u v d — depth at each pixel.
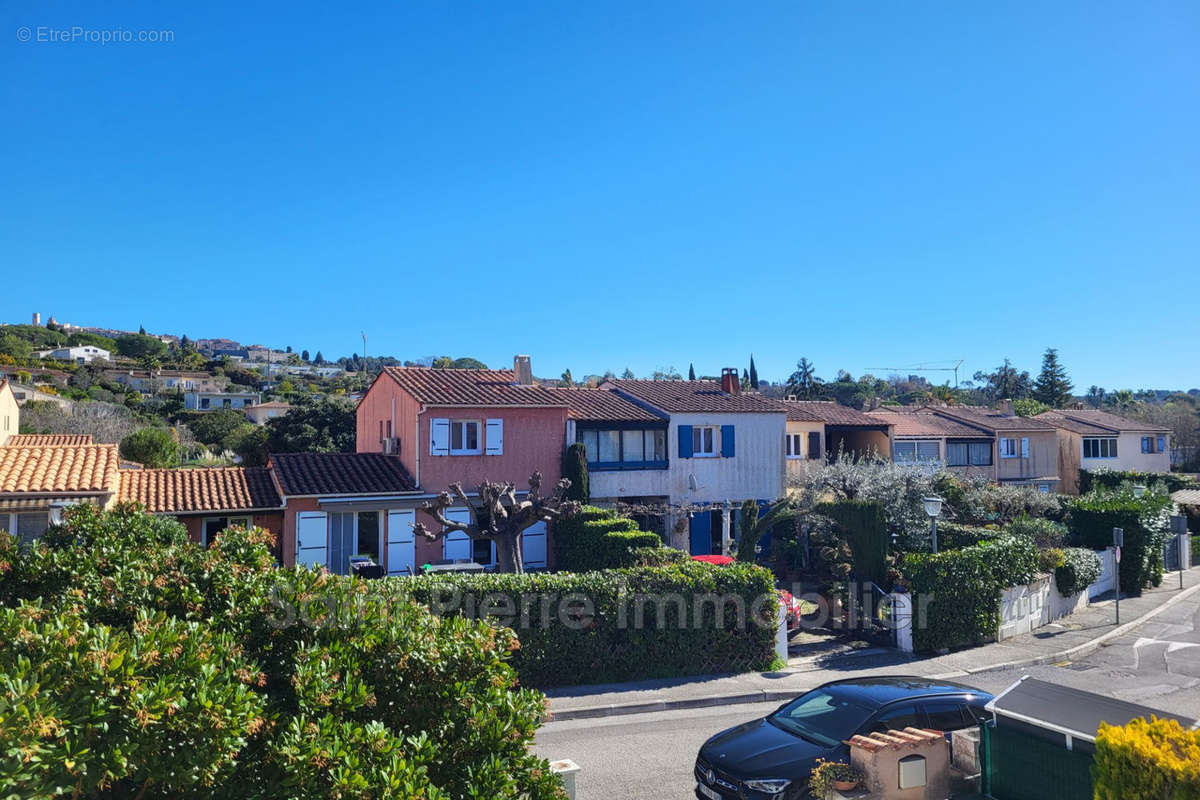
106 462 20.77
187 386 95.62
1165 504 27.47
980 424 41.84
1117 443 46.41
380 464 25.27
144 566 6.53
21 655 4.43
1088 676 15.82
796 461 33.12
